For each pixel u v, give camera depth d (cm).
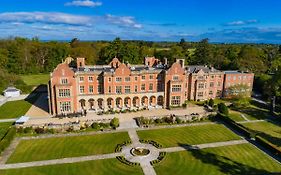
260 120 7756
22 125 6769
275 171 4853
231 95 10000
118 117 7750
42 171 4766
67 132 6625
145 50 17462
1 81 10944
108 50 15525
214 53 16650
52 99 7788
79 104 8188
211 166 5022
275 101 9206
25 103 9325
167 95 8769
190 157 5381
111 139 6247
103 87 8344
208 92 9850
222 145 5978
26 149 5647
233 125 7081
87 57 16912
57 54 16788
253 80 11325
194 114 7738
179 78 8681
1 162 5056
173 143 6069
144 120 7256
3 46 16288
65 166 4962
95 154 5478
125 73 8400
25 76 15300
